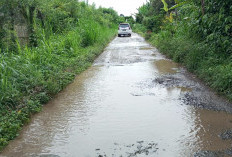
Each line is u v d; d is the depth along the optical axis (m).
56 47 10.61
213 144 3.91
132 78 8.12
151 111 5.29
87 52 12.16
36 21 10.90
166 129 4.45
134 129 4.49
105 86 7.29
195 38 10.55
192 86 7.02
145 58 12.28
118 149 3.83
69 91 6.91
